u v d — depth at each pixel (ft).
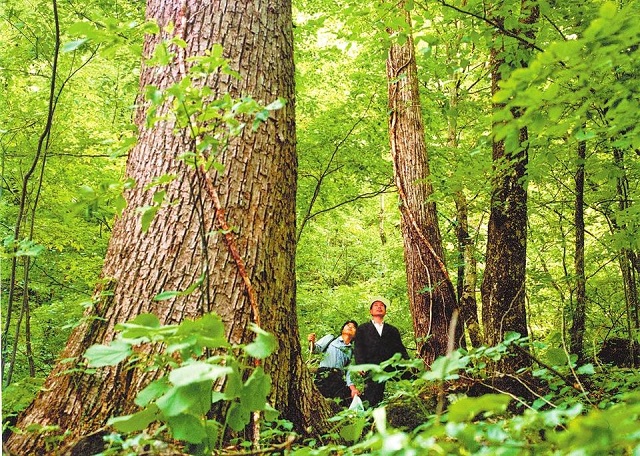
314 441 8.46
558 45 5.49
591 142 12.36
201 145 6.18
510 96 6.05
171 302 8.53
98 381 7.90
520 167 14.53
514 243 14.33
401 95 20.40
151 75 10.03
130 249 8.95
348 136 24.03
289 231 10.03
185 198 9.03
